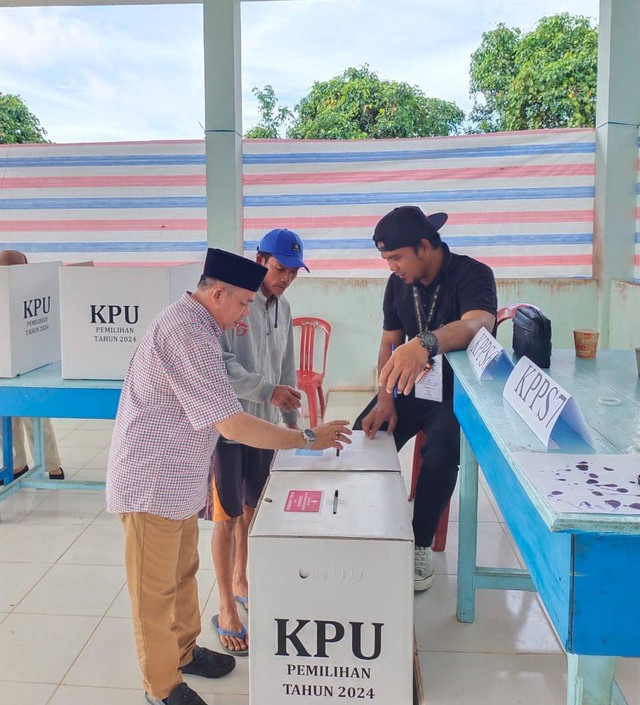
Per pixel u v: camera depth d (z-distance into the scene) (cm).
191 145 505
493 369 180
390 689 159
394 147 500
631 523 91
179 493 171
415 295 259
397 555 153
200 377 161
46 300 299
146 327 263
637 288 443
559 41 798
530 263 506
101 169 514
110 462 175
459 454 243
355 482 185
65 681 201
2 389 265
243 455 227
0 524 315
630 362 207
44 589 255
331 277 518
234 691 197
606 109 470
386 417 247
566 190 496
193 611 200
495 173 498
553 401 129
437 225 258
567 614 100
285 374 251
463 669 202
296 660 160
